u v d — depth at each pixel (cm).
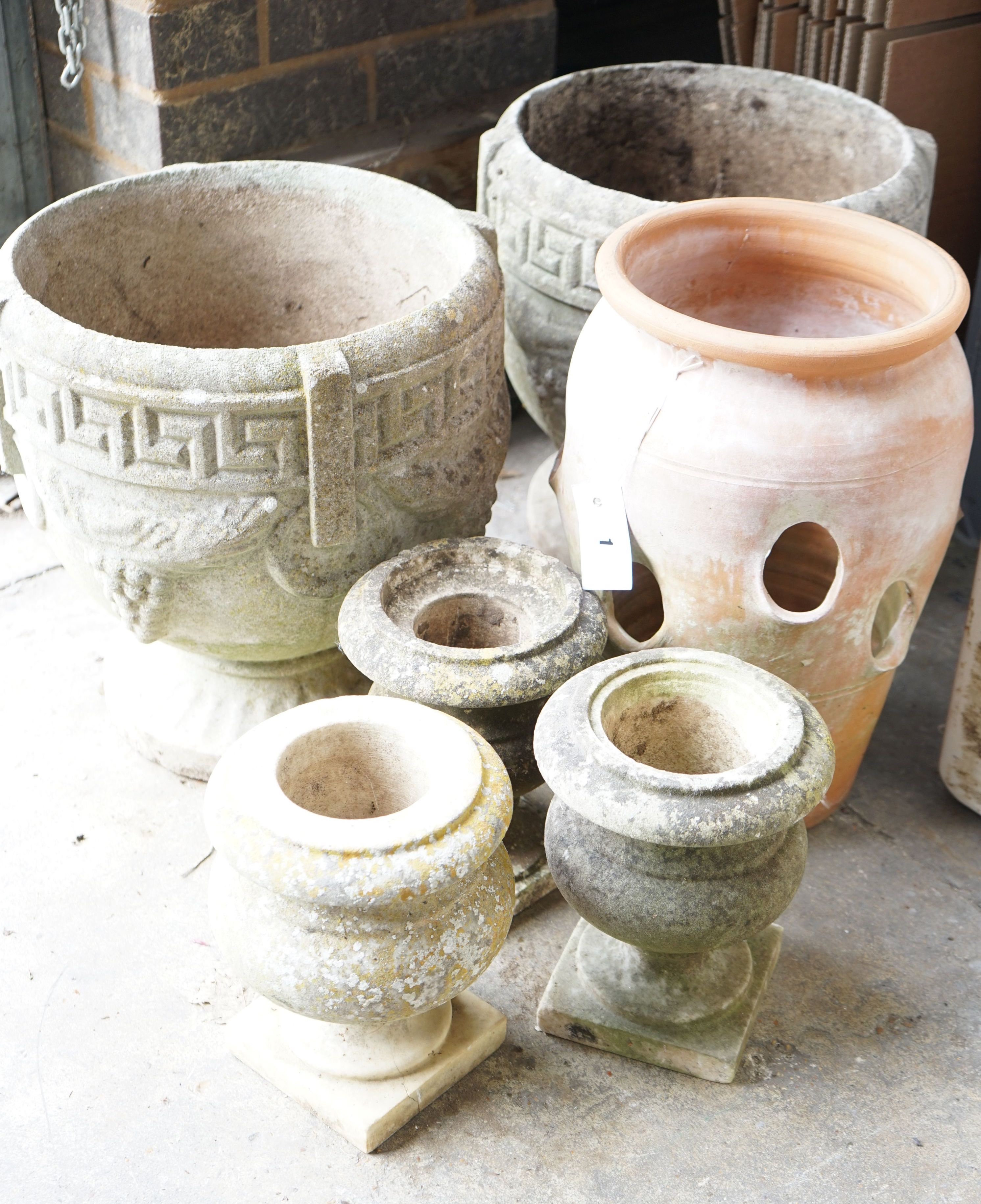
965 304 187
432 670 180
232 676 224
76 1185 165
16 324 186
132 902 203
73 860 209
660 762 190
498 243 243
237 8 250
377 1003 155
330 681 229
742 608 191
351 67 272
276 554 192
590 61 344
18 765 225
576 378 203
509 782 169
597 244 224
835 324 223
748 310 228
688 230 213
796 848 173
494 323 204
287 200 232
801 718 169
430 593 200
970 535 292
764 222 214
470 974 160
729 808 156
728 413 181
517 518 292
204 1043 183
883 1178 169
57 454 188
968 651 214
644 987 183
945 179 291
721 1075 180
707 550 188
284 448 182
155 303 235
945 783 226
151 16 240
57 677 244
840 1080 182
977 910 209
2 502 284
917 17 268
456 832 154
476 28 286
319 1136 173
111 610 208
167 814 218
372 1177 168
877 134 246
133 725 227
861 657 201
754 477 181
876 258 209
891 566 192
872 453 181
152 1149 170
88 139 274
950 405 189
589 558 196
